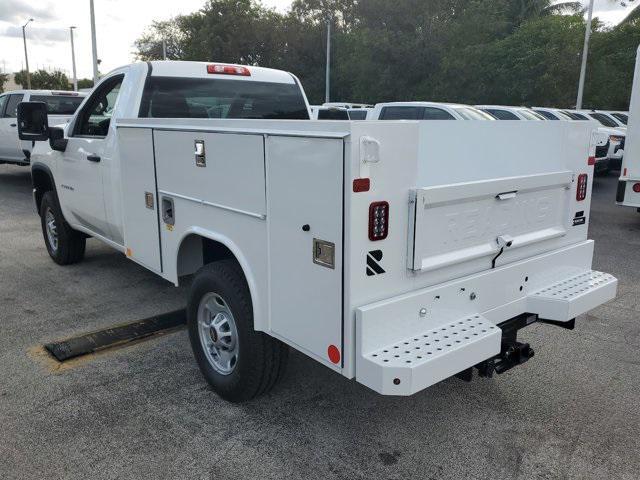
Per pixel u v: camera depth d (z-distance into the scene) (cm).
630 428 346
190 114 488
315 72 4375
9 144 1346
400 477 299
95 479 296
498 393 387
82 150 531
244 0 4694
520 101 2688
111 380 400
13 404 367
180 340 468
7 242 807
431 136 296
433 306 288
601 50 2559
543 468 308
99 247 762
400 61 3128
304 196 271
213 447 323
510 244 322
